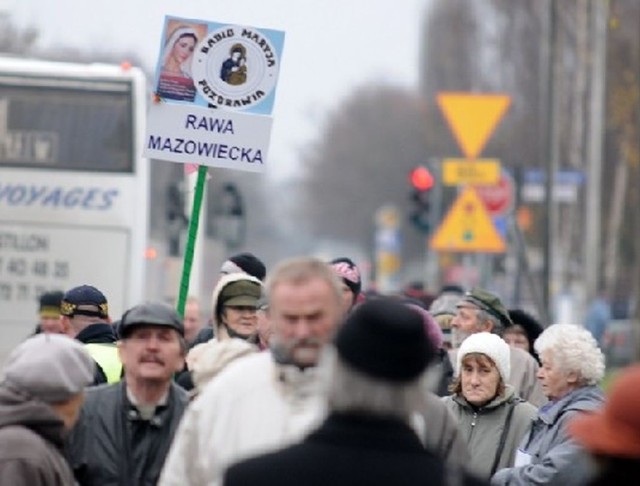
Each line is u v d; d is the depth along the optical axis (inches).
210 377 780.0
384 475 511.2
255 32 941.8
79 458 773.9
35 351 676.7
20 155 2073.1
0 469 654.5
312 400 650.8
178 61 941.2
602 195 5684.1
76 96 2071.9
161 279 2468.0
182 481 665.0
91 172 2069.4
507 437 943.7
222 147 943.7
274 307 648.4
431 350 522.3
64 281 2070.6
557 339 928.9
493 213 2603.3
